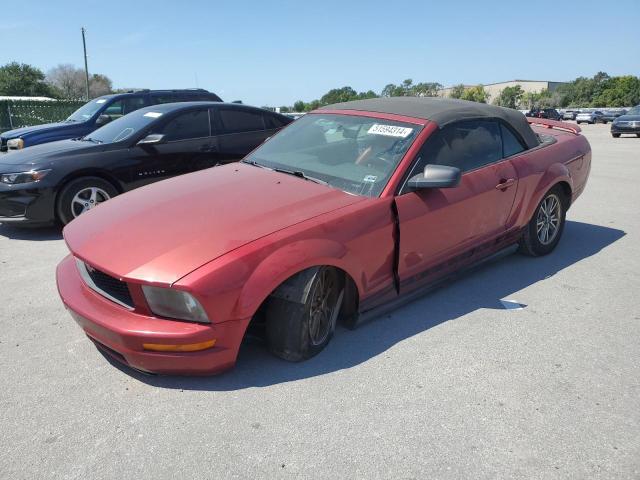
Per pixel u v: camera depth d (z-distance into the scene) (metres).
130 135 6.29
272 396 2.81
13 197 5.57
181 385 2.90
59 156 5.79
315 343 3.17
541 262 4.95
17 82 68.50
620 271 4.74
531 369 3.12
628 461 2.38
